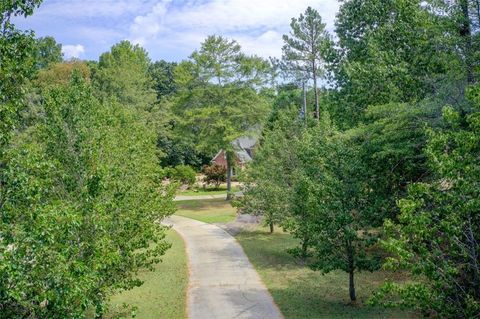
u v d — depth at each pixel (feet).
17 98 28.78
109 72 163.53
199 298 51.88
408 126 48.14
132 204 42.52
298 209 57.11
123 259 38.96
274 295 52.19
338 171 47.32
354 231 43.73
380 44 58.70
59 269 22.86
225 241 84.58
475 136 24.80
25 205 24.04
